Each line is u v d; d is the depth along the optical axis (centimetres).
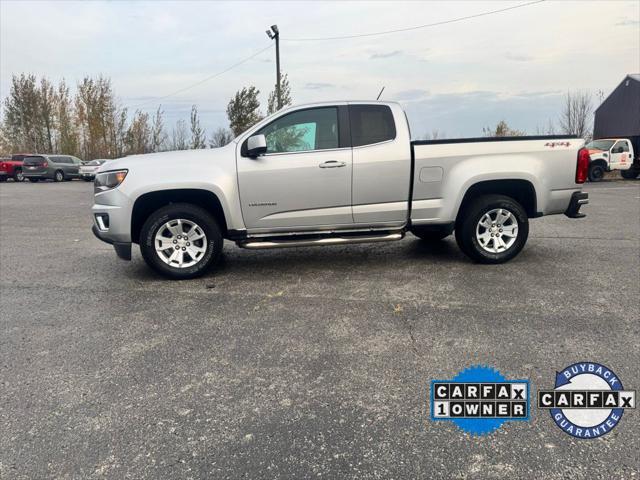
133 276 541
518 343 334
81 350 339
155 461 218
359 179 512
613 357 310
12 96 3981
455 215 535
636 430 234
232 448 226
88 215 1155
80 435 238
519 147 531
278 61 2320
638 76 3061
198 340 353
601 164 2073
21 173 2864
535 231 798
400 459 216
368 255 622
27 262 623
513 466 210
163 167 498
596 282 480
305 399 268
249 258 622
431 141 520
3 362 321
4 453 225
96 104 3931
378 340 346
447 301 428
